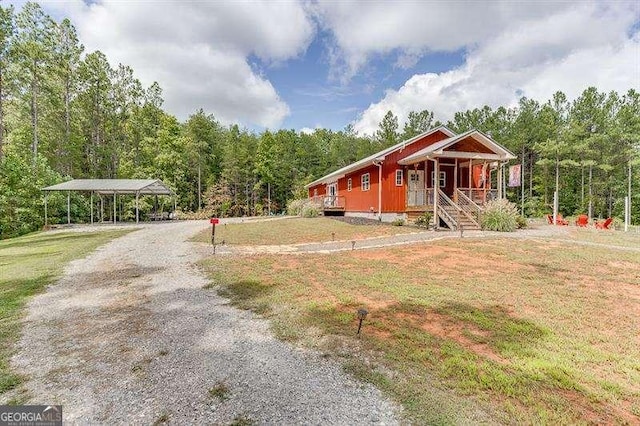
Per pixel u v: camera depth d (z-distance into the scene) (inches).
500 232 532.4
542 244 412.8
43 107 1165.1
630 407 113.1
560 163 1230.3
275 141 1828.2
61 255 417.4
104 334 181.9
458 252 374.9
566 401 115.4
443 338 166.9
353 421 107.0
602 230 605.6
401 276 285.9
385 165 731.4
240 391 125.9
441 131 756.0
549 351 153.0
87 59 1264.8
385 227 627.5
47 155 1190.3
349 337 171.0
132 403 119.4
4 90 1002.7
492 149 627.5
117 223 1018.1
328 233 583.8
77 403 119.9
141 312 215.9
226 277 296.8
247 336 177.5
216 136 1939.0
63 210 1035.9
